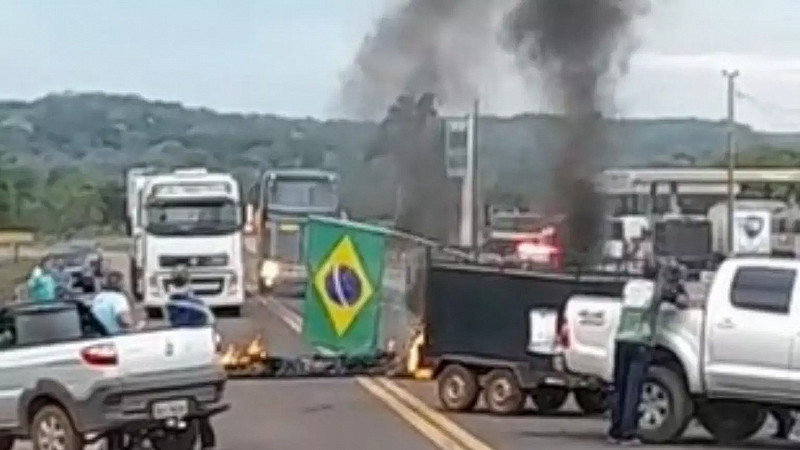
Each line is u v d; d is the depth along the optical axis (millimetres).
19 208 85312
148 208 41500
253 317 41594
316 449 17422
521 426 19719
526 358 20750
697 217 57312
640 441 17969
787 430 18656
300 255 50500
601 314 18562
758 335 17344
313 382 26234
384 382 26062
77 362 15492
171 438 16516
